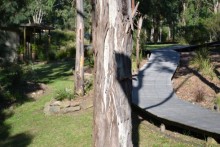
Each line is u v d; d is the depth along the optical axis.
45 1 50.16
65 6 50.94
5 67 14.88
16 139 9.09
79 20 11.21
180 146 6.98
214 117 7.73
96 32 5.01
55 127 9.27
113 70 4.89
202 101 9.84
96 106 5.02
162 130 7.89
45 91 13.69
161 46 26.20
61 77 16.39
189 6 47.62
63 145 8.10
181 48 22.38
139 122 8.64
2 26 24.22
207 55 15.77
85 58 19.86
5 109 11.76
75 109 10.28
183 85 11.65
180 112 8.17
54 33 33.84
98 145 4.99
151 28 41.09
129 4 4.86
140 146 7.23
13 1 23.31
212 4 46.75
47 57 25.08
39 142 8.55
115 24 4.86
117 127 4.90
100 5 4.91
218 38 27.02
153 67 14.77
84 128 8.80
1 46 23.14
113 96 4.89
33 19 50.75
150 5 33.50
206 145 6.77
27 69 16.23
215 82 11.62
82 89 11.17
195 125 7.05
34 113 10.96
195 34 29.30
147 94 10.27
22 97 12.80
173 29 41.47
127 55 4.93
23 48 24.66
